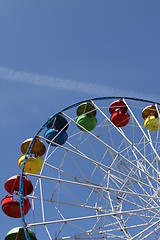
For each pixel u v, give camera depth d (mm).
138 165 23406
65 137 24953
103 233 20688
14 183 21594
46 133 24844
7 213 21328
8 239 21000
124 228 20625
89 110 27453
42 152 24344
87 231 20250
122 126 27656
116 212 19688
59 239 19234
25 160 20672
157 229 20578
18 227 20984
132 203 21609
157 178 22312
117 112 27344
